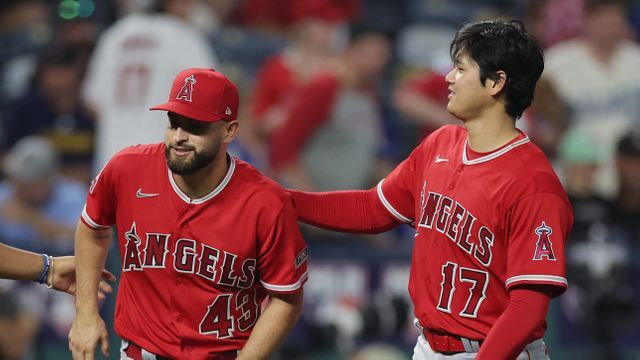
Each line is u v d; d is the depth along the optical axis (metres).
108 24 35.62
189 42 29.81
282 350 29.20
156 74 29.36
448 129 15.16
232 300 14.52
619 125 33.09
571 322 30.06
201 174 14.05
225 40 35.97
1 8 37.12
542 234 13.58
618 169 32.22
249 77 35.34
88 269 14.99
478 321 14.21
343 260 29.58
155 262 14.38
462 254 14.12
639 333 30.31
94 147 33.53
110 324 27.73
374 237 31.06
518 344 13.50
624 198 31.80
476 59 13.98
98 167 30.31
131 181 14.41
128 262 14.62
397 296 29.66
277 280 14.40
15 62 36.09
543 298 13.64
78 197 31.58
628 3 36.72
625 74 33.72
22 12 36.94
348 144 32.25
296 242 14.46
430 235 14.50
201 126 13.76
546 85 33.28
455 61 14.25
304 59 33.22
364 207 15.74
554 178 13.90
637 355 30.19
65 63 34.62
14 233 30.20
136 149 14.65
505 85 13.96
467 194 14.06
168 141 13.81
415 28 36.94
